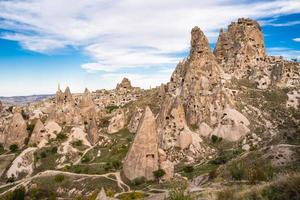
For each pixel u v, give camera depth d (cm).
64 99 17012
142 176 10181
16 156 13612
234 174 5269
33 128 16050
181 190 3117
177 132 12850
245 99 14488
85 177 10738
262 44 18538
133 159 10444
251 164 6650
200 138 12875
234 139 12462
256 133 12431
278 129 12388
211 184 5338
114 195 8756
